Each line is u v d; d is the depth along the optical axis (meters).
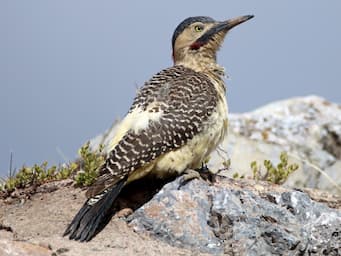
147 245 12.43
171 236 12.74
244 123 23.78
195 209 13.05
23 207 14.10
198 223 12.89
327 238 13.02
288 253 12.69
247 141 22.48
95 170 14.45
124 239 12.52
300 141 23.05
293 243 12.66
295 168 16.17
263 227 12.84
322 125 23.73
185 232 12.77
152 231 12.84
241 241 12.66
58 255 11.57
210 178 14.53
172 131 13.23
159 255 12.13
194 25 15.36
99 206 12.55
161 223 12.87
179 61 15.44
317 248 12.93
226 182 14.62
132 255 11.90
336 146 23.41
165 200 13.16
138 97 13.91
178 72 14.54
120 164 12.84
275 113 24.45
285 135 23.34
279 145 22.75
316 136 23.36
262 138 22.98
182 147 13.45
